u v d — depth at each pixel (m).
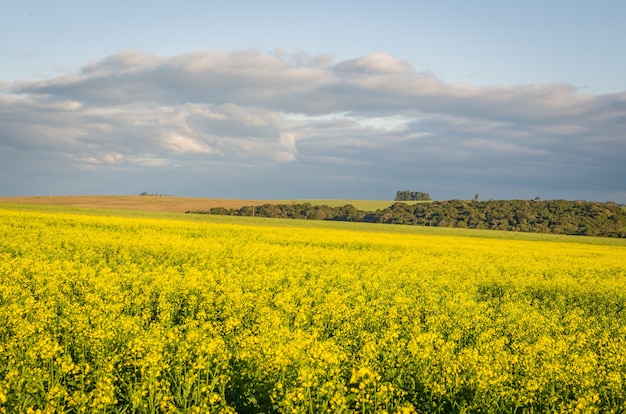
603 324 18.06
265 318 14.09
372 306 17.45
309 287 20.70
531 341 14.40
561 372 10.26
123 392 9.52
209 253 28.92
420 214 125.44
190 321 13.86
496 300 21.72
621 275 31.42
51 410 7.70
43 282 18.05
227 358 10.24
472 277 26.11
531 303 22.44
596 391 10.09
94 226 45.78
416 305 17.98
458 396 9.90
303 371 8.95
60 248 28.70
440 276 25.36
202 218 82.31
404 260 31.44
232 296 16.33
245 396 9.65
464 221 119.94
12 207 78.00
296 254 30.91
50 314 12.91
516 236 82.00
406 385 10.41
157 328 11.88
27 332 10.83
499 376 9.76
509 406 9.69
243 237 43.12
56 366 9.66
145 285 17.81
